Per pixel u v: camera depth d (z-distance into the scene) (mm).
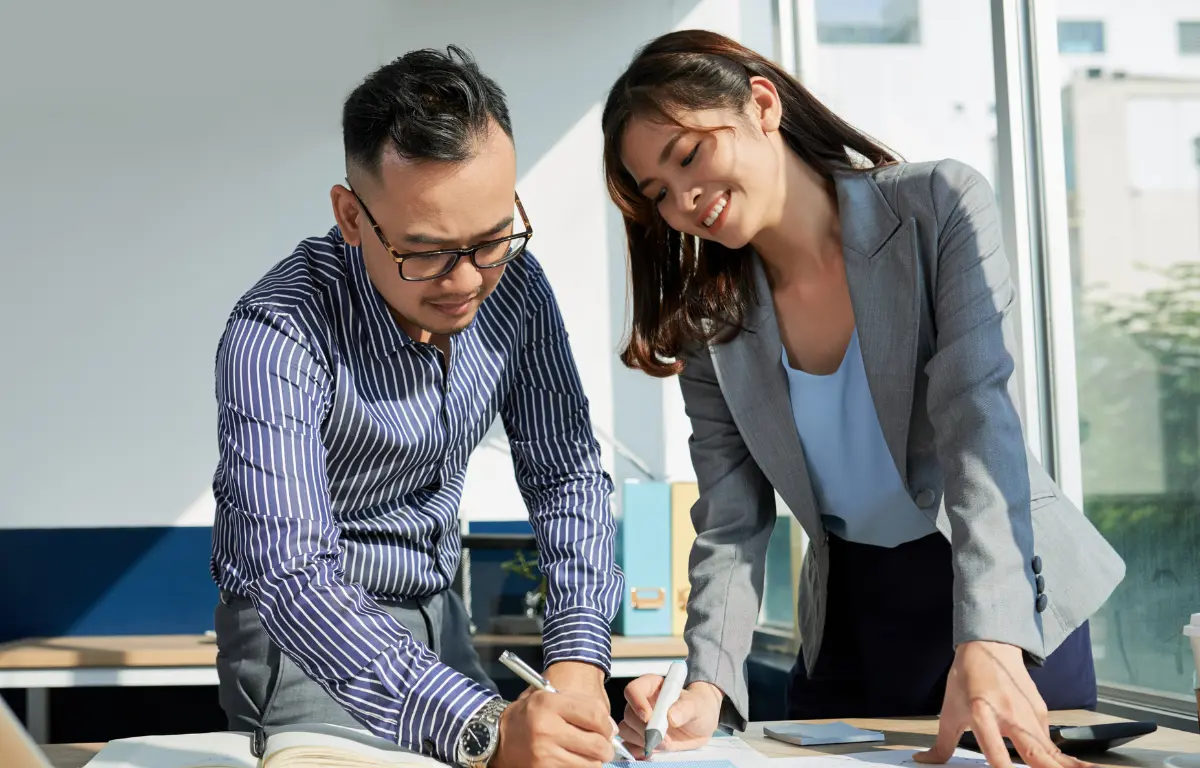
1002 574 1161
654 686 1313
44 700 3248
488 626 3260
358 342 1338
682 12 3604
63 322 3311
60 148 3344
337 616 1142
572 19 3551
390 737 1120
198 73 3414
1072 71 2123
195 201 3387
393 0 3486
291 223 3422
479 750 1077
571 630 1327
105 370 3314
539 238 3496
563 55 3541
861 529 1505
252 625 1306
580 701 1077
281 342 1257
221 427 1277
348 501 1353
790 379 1482
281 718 1286
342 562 1280
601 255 3514
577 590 1370
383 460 1348
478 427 1467
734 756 1213
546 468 1499
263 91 3434
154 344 3338
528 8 3537
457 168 1143
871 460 1446
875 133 2811
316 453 1234
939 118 2518
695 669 1383
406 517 1390
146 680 2869
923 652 1482
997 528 1188
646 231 1507
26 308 3301
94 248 3334
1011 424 1250
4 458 3264
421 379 1367
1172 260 1863
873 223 1389
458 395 1415
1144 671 2010
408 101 1146
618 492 3436
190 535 3307
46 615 3242
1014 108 2219
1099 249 2068
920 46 2580
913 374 1356
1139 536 2004
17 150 3330
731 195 1335
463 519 3301
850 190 1417
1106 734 1129
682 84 1309
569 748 1049
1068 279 2174
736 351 1502
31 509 3260
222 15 3428
